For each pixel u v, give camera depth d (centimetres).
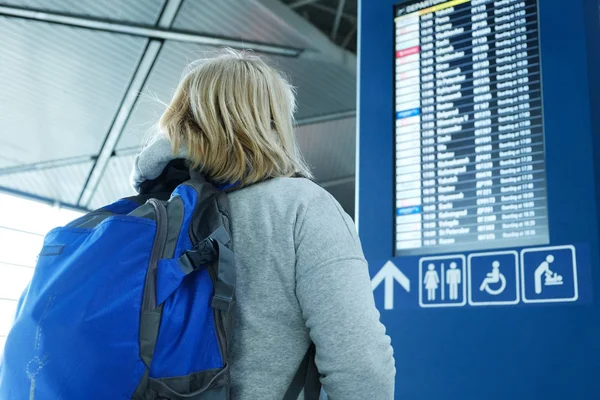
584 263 197
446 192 230
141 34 533
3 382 88
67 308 86
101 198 753
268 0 514
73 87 586
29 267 757
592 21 214
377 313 97
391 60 255
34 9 507
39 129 636
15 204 744
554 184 208
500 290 211
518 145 218
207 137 108
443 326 220
